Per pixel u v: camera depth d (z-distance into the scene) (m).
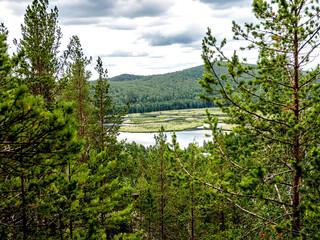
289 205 5.16
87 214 5.89
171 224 13.59
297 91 5.32
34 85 9.66
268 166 5.64
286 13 5.01
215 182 6.23
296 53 5.23
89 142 14.38
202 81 5.00
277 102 5.30
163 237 13.36
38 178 5.07
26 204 4.94
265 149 5.80
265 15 5.62
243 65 5.30
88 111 15.20
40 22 11.47
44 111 3.20
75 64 14.77
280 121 5.34
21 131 3.01
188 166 6.63
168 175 6.14
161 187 13.55
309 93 5.20
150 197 14.29
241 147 5.58
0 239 4.65
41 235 5.05
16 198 5.05
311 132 4.62
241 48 6.16
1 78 4.54
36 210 5.05
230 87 4.95
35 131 3.04
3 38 4.68
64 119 3.04
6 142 3.04
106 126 15.90
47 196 5.28
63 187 5.31
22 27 11.25
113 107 15.51
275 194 5.95
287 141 5.16
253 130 5.26
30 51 11.23
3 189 4.85
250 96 5.23
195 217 11.90
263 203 6.12
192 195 10.97
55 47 12.16
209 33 4.69
